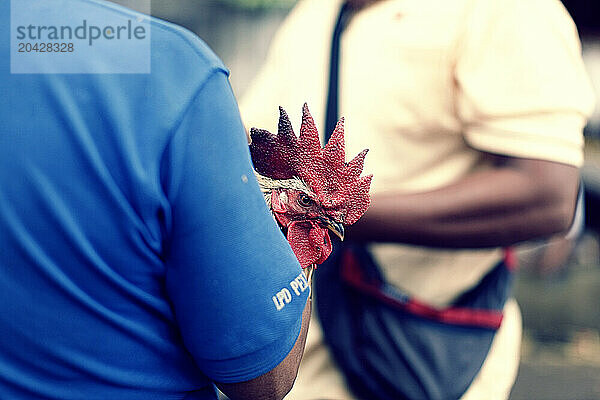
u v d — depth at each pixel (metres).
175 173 1.38
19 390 1.41
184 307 1.42
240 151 1.41
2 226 1.37
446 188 1.96
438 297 2.00
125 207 1.37
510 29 1.96
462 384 2.01
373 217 1.91
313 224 1.54
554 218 1.97
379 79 2.01
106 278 1.39
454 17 1.98
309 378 2.04
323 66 2.10
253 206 1.41
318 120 2.08
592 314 4.74
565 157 1.95
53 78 1.37
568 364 4.15
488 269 2.04
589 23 6.34
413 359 1.98
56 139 1.36
